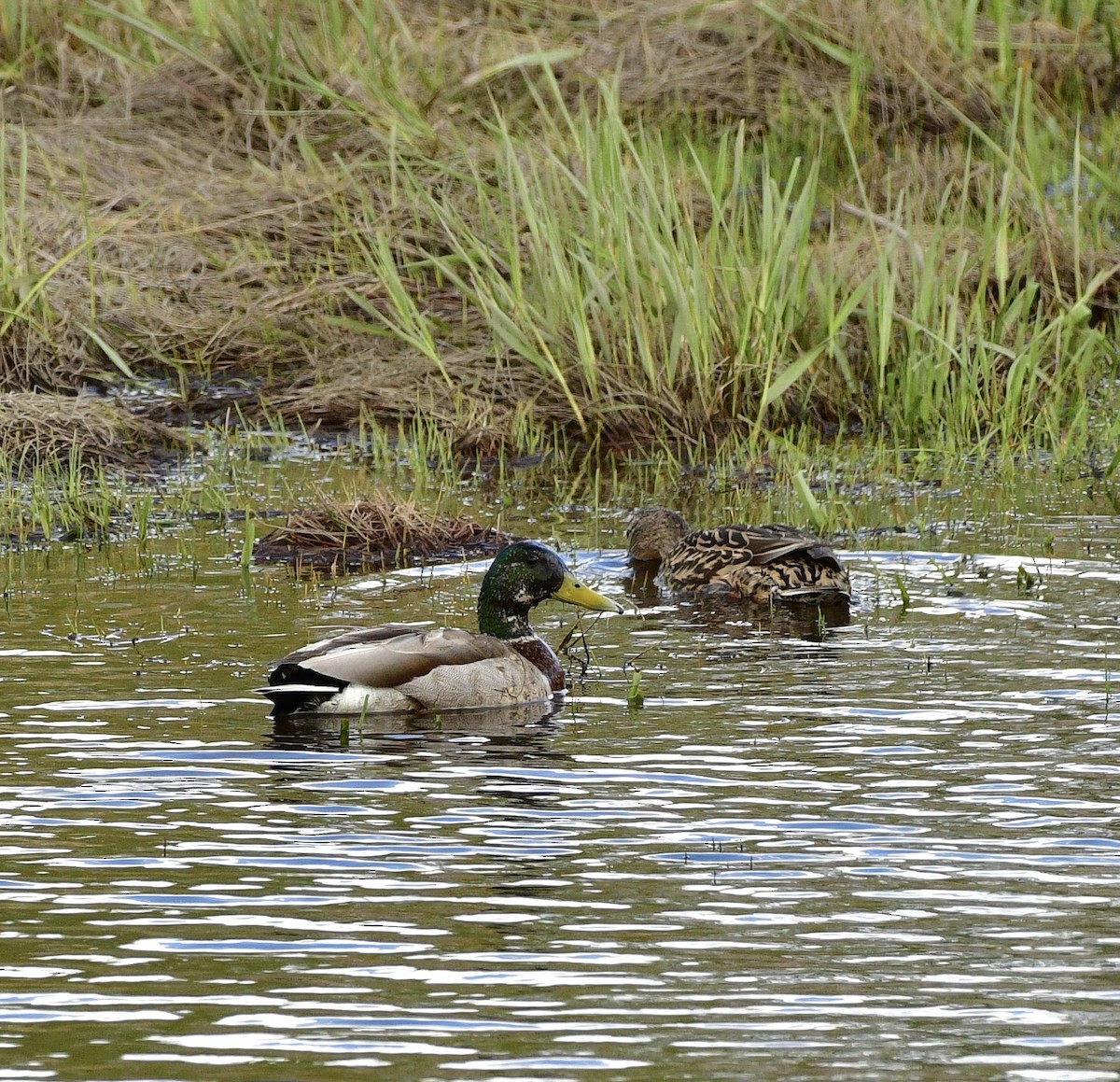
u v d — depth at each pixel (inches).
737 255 805.2
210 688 461.7
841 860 344.8
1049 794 379.6
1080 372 790.5
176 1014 284.2
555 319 807.7
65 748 411.8
